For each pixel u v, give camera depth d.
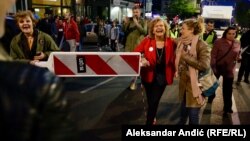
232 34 5.13
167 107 5.68
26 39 3.63
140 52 4.06
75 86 7.14
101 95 6.36
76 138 0.91
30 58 3.66
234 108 5.81
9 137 0.76
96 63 4.04
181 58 3.59
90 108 5.42
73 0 23.56
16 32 4.91
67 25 11.09
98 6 33.59
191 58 3.46
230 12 18.33
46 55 3.76
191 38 3.55
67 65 3.94
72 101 5.84
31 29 3.59
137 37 6.50
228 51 5.14
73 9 23.67
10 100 0.77
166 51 3.91
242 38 8.14
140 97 6.24
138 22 6.46
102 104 5.68
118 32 14.71
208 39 7.50
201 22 3.57
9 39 4.82
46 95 0.82
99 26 16.78
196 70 3.53
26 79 0.81
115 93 6.55
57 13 21.59
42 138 0.80
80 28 14.27
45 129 0.81
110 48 16.41
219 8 18.47
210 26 7.50
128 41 6.66
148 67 3.93
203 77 3.58
